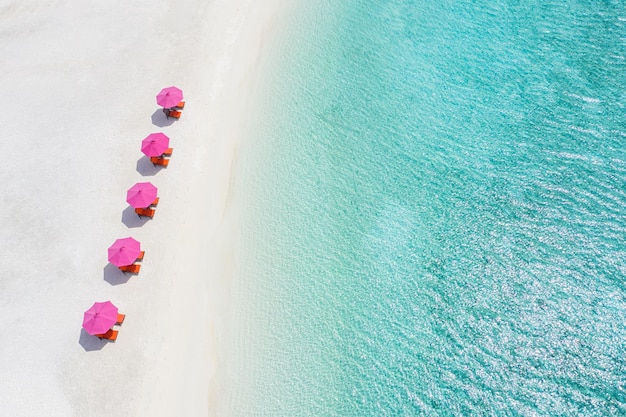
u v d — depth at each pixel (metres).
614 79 23.14
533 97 22.86
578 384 15.46
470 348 16.41
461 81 23.70
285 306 17.28
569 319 16.78
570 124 21.77
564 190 19.81
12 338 16.05
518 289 17.56
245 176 20.31
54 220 18.72
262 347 16.38
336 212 19.58
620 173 20.11
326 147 21.45
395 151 21.34
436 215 19.45
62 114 21.97
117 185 19.59
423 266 18.27
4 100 22.64
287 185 20.27
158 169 20.06
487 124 22.08
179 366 15.62
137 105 22.14
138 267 17.41
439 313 17.20
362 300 17.52
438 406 15.31
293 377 15.87
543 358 16.05
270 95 23.02
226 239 18.52
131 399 14.99
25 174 20.11
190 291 17.11
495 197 19.83
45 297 16.88
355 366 16.11
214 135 21.30
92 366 15.52
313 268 18.19
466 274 18.02
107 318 15.32
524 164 20.69
